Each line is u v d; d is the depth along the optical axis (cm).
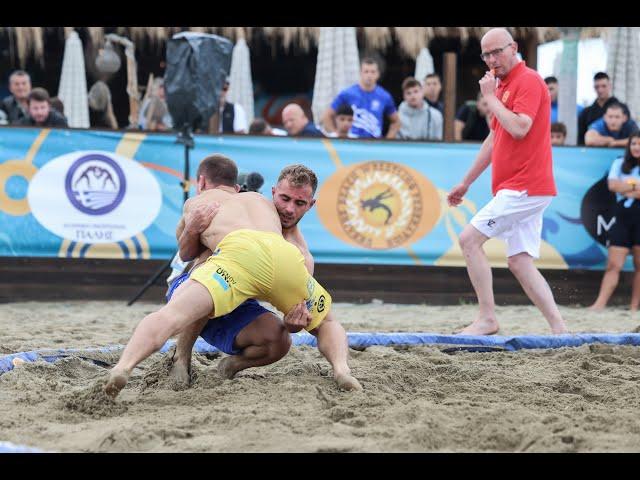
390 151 3441
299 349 2098
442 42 4781
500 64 2306
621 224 3475
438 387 1636
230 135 3372
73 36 4409
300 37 4362
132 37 4556
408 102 3766
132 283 3431
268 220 1580
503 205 2308
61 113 3722
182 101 3141
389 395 1520
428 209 3472
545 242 3516
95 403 1407
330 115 3678
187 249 1592
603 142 3619
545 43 4634
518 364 1948
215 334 1603
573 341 2198
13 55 4612
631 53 4141
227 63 3231
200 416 1353
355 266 3491
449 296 3525
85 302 3388
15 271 3362
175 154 3369
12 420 1350
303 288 1523
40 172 3309
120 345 2084
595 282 3584
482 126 3800
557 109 3972
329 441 1234
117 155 3347
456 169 3469
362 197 3438
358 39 4391
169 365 1658
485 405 1457
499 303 3559
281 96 5094
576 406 1473
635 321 3048
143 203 3372
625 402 1506
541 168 2312
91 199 3347
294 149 3397
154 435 1252
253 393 1534
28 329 2525
